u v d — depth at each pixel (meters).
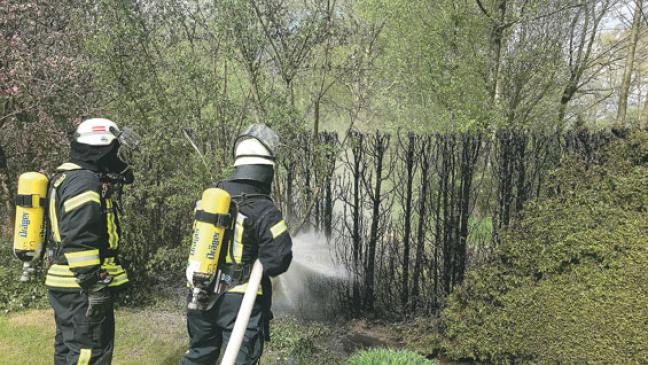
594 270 3.72
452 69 9.32
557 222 3.97
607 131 4.42
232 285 2.62
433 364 3.76
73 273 2.85
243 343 2.62
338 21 5.48
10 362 3.98
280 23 5.06
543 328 3.86
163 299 5.65
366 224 5.47
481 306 4.26
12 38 6.30
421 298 5.03
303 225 5.65
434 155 5.18
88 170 2.95
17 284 5.59
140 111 5.29
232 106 5.19
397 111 9.70
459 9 9.45
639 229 3.62
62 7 6.91
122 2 4.96
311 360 4.23
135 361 4.07
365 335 4.95
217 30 4.95
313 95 5.50
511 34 10.20
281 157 5.41
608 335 3.50
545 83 10.62
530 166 4.50
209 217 2.51
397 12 9.52
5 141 7.39
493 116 8.57
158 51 5.21
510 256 4.20
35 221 3.08
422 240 5.00
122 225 5.34
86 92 6.74
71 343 2.96
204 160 5.05
